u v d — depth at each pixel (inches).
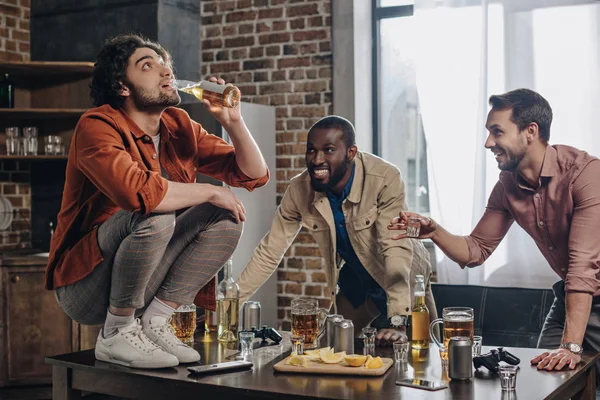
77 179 98.5
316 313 107.0
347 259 135.3
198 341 115.1
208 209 102.0
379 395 83.7
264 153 205.9
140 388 95.5
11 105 195.3
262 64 213.6
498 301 144.3
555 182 132.8
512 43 185.3
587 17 178.7
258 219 203.3
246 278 132.0
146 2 199.5
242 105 195.8
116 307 98.3
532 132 135.0
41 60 211.0
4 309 176.7
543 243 137.6
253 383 89.5
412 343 109.1
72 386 102.0
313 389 86.4
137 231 92.1
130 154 98.1
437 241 131.2
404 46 208.4
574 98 179.5
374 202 126.4
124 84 100.0
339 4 204.1
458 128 190.4
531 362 98.0
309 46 208.2
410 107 208.2
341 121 123.8
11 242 207.2
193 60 215.9
